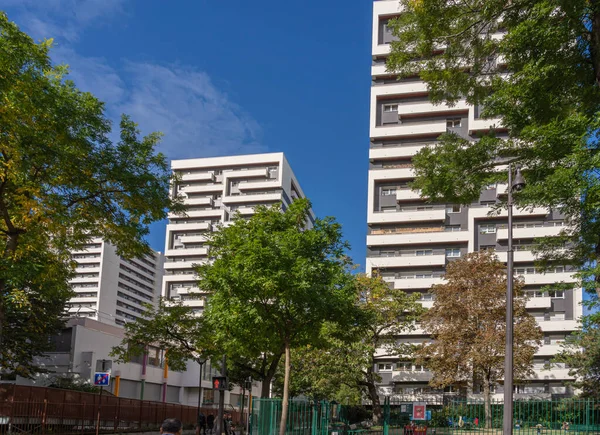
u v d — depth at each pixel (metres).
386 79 85.69
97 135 22.22
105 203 23.11
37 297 38.19
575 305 72.94
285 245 22.59
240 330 24.06
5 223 22.14
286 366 22.28
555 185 16.33
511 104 18.73
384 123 84.12
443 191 21.16
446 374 48.75
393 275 79.25
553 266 21.41
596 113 15.88
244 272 21.67
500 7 18.73
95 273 134.00
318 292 22.48
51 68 20.73
